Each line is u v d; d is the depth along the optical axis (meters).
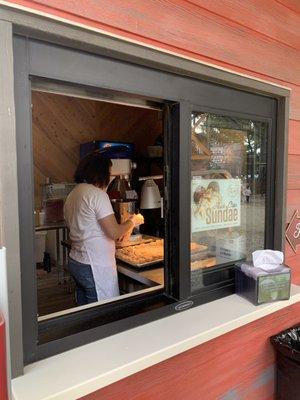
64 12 0.83
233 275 1.40
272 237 1.54
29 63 0.81
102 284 1.74
